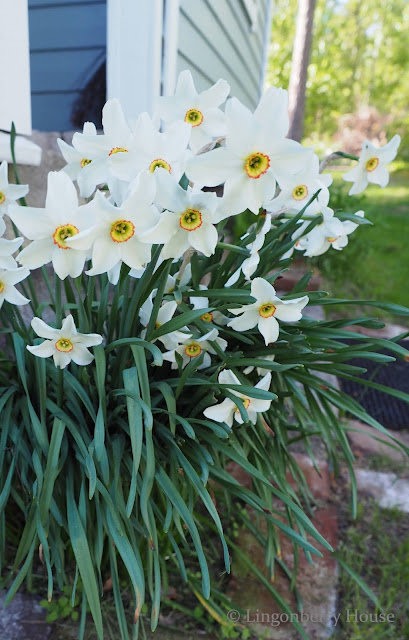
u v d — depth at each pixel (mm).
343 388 1003
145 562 502
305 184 455
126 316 456
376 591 544
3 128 639
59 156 789
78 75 1282
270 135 313
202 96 429
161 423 471
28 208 315
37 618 477
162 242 335
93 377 488
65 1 1225
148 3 876
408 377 1068
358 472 743
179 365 462
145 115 347
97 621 357
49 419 459
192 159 318
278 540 539
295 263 1648
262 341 516
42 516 370
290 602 515
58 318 450
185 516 379
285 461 568
